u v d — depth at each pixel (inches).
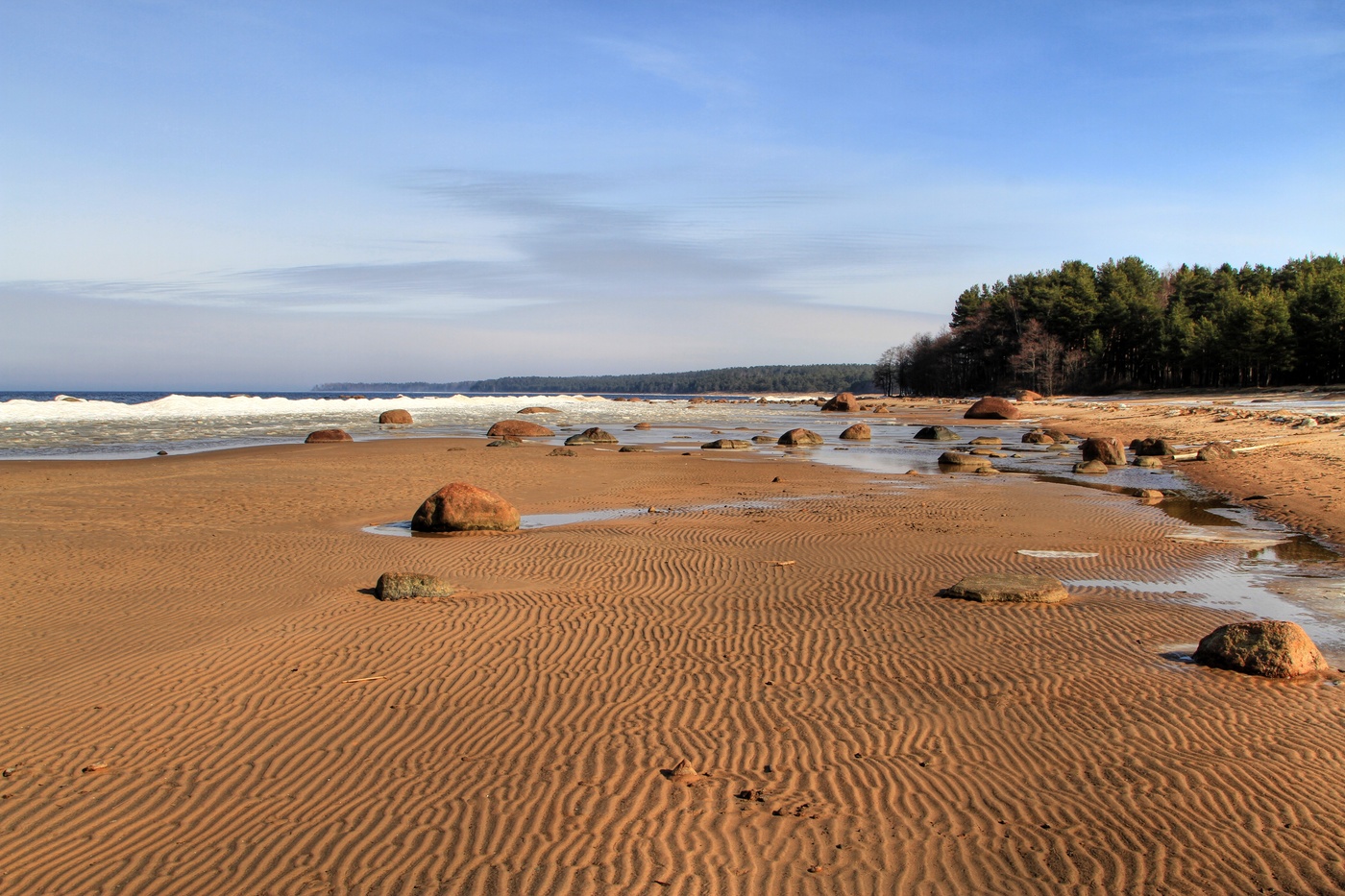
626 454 1368.1
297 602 465.7
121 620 429.7
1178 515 778.2
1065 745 287.1
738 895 201.2
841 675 356.5
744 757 278.1
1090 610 459.2
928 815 239.9
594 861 215.3
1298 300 3179.1
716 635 411.5
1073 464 1253.7
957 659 377.1
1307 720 308.0
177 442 1648.6
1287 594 495.5
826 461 1305.4
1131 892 202.4
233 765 270.8
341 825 233.9
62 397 3334.2
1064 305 4079.7
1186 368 3587.6
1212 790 254.2
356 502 846.5
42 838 227.8
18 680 345.1
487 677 351.6
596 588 502.0
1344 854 219.1
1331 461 1057.5
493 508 689.6
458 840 225.6
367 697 328.5
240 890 203.2
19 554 589.3
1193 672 360.8
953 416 2977.4
